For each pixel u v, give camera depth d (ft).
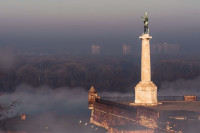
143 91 268.21
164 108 245.45
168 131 188.24
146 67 271.69
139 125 215.31
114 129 231.30
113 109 255.50
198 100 312.71
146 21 271.49
